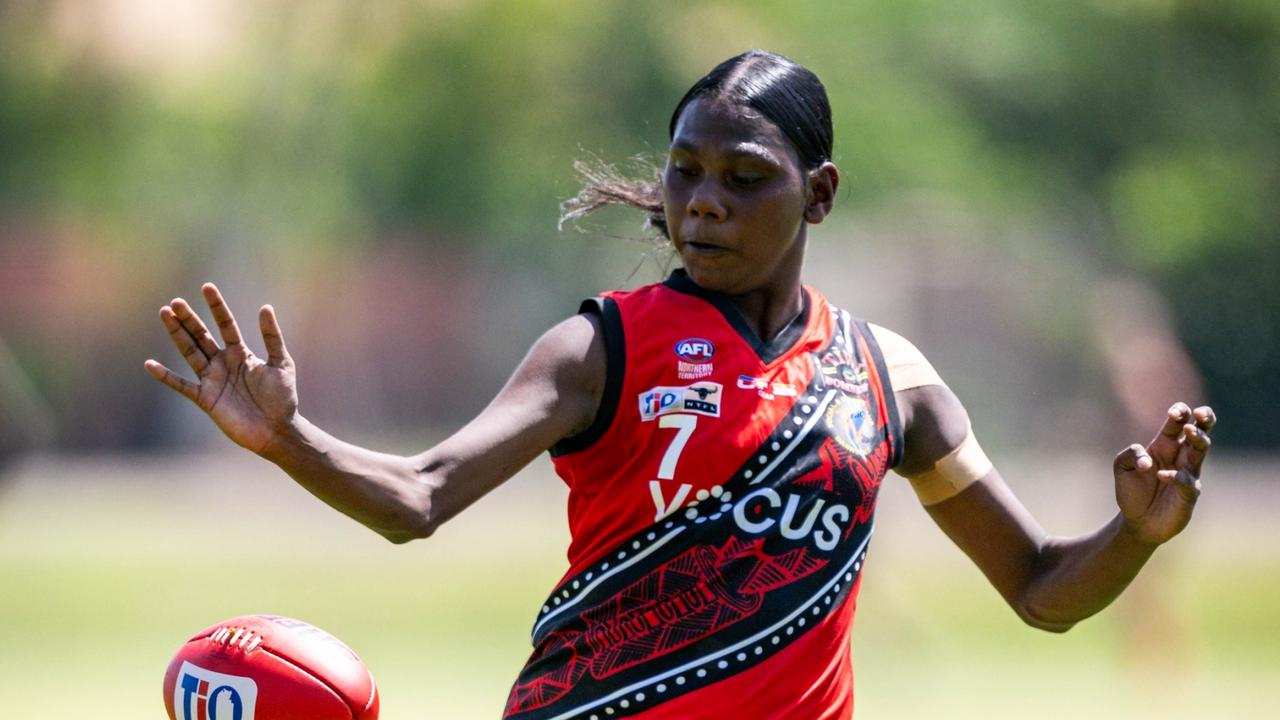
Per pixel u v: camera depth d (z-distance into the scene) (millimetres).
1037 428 146375
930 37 145000
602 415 13836
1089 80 145750
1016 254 150375
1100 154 148375
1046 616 15594
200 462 150125
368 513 12938
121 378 152500
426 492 13133
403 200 141625
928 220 150125
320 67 130375
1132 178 142125
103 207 138250
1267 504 99062
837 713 14062
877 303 149625
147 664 45781
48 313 148125
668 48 135875
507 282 155250
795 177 14102
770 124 14031
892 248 150000
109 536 84250
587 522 13977
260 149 133125
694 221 14008
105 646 49031
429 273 153750
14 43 122000
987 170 146500
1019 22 145250
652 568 13664
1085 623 57125
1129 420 53062
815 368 14250
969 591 62312
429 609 56656
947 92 147000
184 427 155250
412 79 131750
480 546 79188
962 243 150125
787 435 13867
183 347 12758
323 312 153625
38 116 126312
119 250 145250
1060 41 145750
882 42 144375
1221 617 55344
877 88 142875
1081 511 86250
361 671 14328
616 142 134875
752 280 14102
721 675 13570
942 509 15586
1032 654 49219
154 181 135625
